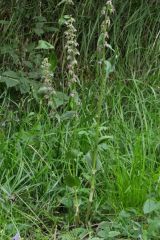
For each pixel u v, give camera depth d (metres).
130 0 4.73
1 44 4.53
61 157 3.43
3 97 4.21
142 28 4.69
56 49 4.66
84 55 4.54
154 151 3.53
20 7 4.70
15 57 4.36
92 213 3.11
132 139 3.71
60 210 3.24
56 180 3.33
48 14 4.77
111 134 3.73
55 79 4.45
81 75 4.40
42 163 3.43
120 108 3.89
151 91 4.30
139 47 4.57
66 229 3.02
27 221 3.06
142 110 4.04
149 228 2.83
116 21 4.64
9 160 3.40
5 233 2.89
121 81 4.34
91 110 4.03
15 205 3.13
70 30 3.31
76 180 2.97
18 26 4.64
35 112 4.08
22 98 4.13
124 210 3.09
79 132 3.29
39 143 3.52
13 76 4.14
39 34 4.38
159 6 4.77
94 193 3.21
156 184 3.23
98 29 4.62
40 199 3.24
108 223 2.99
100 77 4.32
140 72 4.52
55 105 3.52
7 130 3.85
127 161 3.44
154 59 4.56
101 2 4.70
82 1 4.76
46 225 3.10
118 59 4.50
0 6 4.78
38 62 4.39
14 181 3.27
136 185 3.17
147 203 2.85
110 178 3.34
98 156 3.37
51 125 3.76
